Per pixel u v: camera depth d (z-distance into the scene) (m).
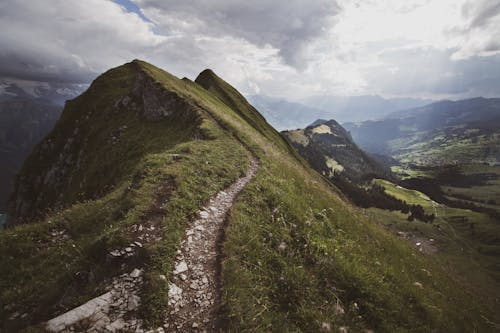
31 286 7.29
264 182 14.01
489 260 124.00
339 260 8.41
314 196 15.85
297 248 8.73
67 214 11.40
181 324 5.66
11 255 9.02
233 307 5.98
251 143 24.70
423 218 178.62
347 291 7.44
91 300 5.88
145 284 6.31
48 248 9.30
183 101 39.69
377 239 14.63
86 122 52.66
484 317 11.20
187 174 12.77
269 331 5.71
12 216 57.34
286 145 97.62
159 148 30.64
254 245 8.21
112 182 29.42
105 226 9.18
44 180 55.81
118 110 50.56
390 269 10.05
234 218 9.64
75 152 50.59
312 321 6.16
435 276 14.02
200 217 9.81
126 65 68.50
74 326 5.32
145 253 7.18
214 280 6.91
